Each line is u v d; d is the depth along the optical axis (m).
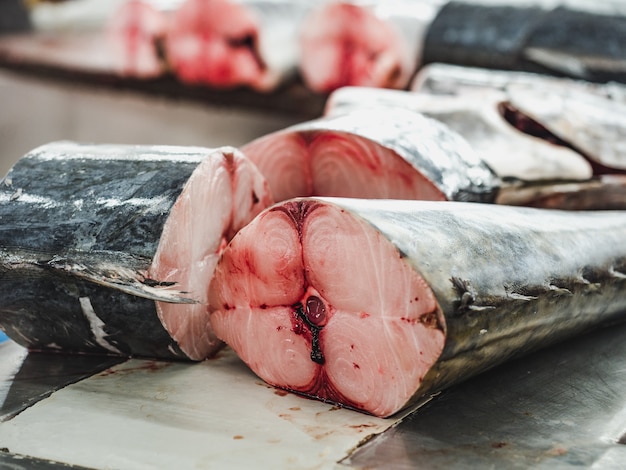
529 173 0.71
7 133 1.65
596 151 0.76
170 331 0.52
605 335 0.63
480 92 0.82
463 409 0.49
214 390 0.51
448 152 0.67
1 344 0.61
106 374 0.54
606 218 0.64
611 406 0.50
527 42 1.13
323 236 0.46
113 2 1.52
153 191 0.50
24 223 0.52
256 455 0.43
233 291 0.51
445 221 0.48
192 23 1.35
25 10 1.54
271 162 0.70
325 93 1.30
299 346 0.49
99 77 1.53
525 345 0.53
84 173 0.53
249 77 1.36
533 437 0.45
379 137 0.65
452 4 1.21
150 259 0.49
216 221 0.54
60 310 0.53
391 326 0.44
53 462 0.43
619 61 1.09
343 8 1.23
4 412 0.48
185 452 0.43
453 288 0.44
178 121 1.64
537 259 0.51
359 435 0.45
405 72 1.23
